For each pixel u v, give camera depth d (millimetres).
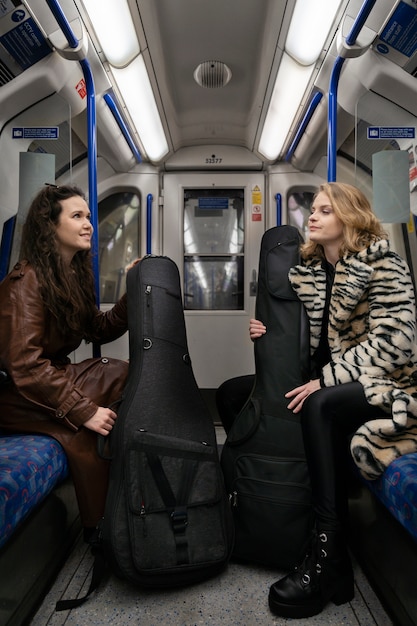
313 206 1990
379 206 2605
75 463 1772
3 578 1311
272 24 2795
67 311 1934
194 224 4660
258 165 4578
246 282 4590
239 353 4570
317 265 1988
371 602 1616
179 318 1937
